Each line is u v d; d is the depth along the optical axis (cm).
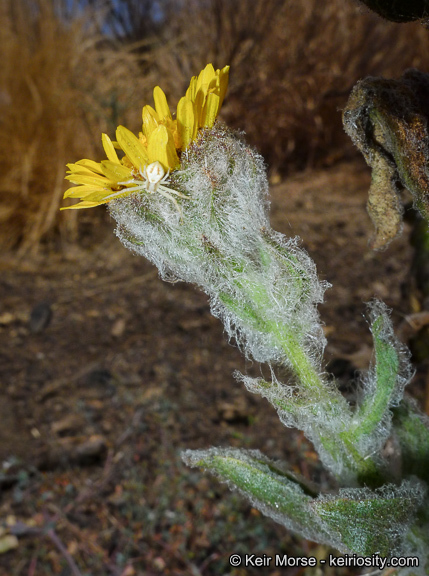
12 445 16
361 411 6
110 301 22
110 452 16
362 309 19
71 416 17
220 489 15
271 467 7
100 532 14
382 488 6
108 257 25
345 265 22
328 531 6
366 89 6
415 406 7
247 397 17
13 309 22
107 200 5
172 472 16
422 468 7
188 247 6
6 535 14
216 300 6
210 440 16
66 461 16
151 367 19
